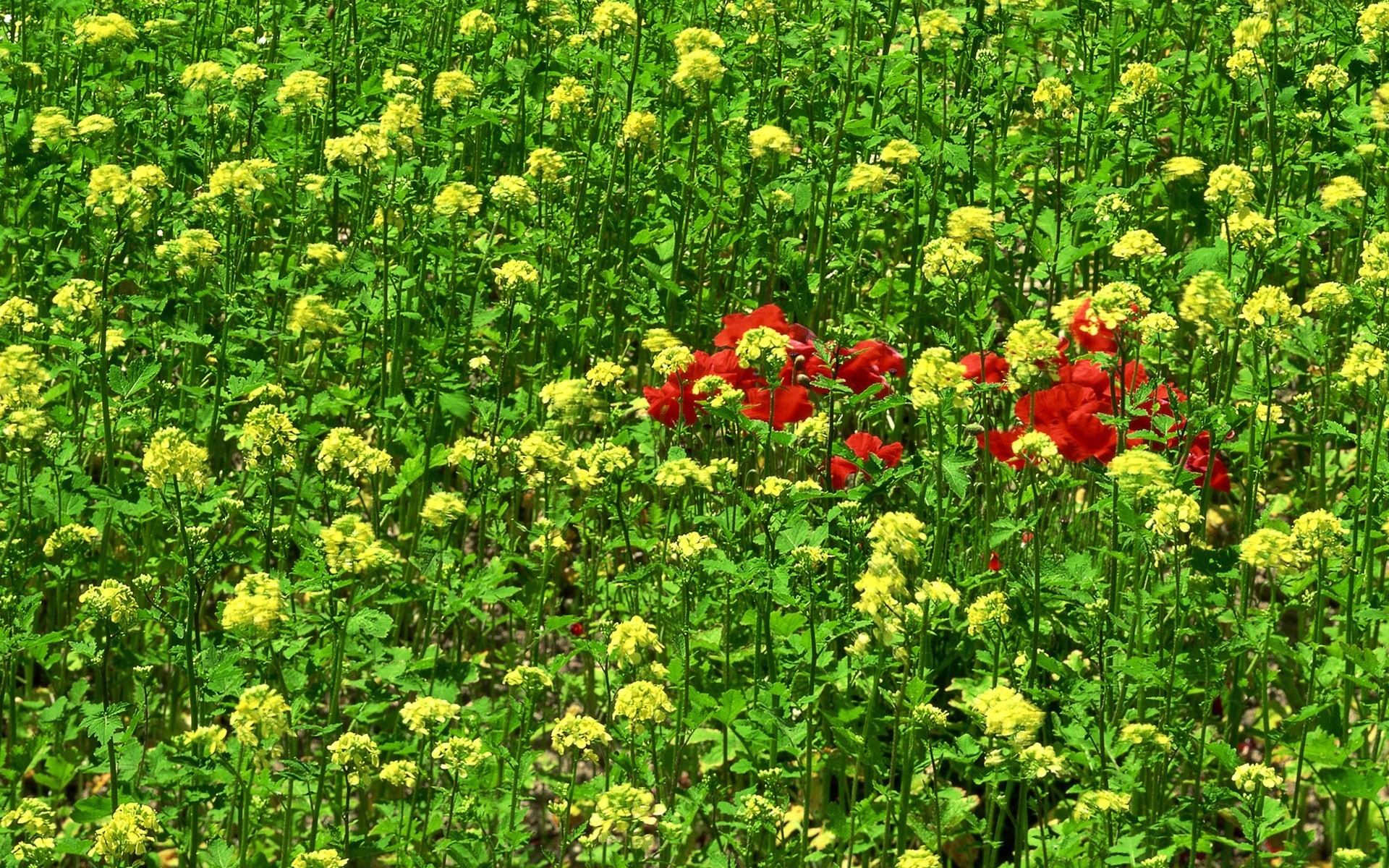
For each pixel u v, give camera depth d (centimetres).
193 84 650
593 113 702
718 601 444
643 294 605
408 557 534
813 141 668
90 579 536
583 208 654
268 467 457
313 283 611
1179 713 433
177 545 528
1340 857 386
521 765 411
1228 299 459
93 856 364
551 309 624
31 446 506
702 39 614
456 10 802
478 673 468
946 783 467
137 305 546
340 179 609
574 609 563
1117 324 459
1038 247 597
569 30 743
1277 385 542
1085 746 408
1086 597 412
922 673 413
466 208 573
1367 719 443
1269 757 426
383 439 556
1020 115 750
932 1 698
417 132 625
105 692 468
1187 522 380
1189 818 415
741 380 512
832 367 452
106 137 693
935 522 497
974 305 574
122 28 669
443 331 601
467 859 402
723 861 388
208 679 416
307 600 514
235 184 570
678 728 420
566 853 480
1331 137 651
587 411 549
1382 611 415
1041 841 407
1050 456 466
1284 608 454
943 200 634
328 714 469
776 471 557
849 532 413
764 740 419
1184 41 762
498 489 510
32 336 564
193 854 420
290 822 410
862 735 446
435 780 461
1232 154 678
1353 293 494
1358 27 663
